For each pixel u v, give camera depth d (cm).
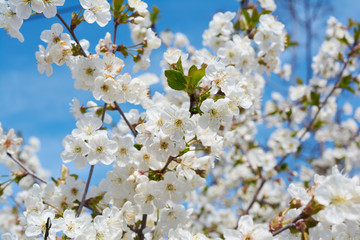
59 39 54
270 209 110
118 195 56
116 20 56
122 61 54
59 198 57
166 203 54
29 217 52
